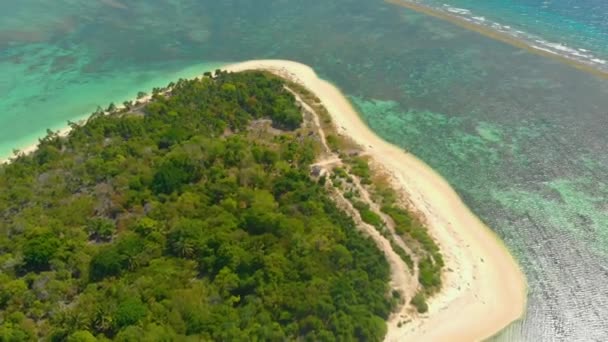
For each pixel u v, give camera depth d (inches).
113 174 3764.8
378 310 2891.2
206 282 2987.2
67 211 3435.0
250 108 4687.5
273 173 3873.0
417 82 5378.9
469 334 2950.3
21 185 3700.8
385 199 3806.6
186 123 4347.9
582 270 3371.1
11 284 2910.9
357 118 4842.5
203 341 2593.5
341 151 4340.6
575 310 3137.3
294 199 3577.8
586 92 5132.9
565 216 3759.8
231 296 2896.2
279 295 2837.1
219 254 3065.9
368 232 3410.4
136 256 3080.7
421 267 3233.3
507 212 3804.1
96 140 4180.6
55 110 5009.8
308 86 5319.9
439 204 3860.7
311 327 2726.4
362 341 2728.8
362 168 4109.3
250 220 3307.1
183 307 2758.4
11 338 2623.0
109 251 3085.6
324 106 4965.6
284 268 2982.3
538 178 4109.3
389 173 4106.8
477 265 3385.8
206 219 3346.5
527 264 3417.8
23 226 3292.3
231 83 4950.8
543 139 4517.7
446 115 4862.2
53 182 3730.3
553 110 4881.9
